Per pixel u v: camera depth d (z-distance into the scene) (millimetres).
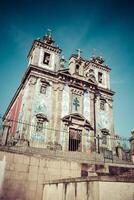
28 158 12484
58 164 13055
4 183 11375
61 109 24719
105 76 32781
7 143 15984
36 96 24141
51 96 25156
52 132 22812
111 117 28406
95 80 30078
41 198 11719
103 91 30094
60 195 8984
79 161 13648
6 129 16453
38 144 21312
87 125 25266
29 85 24312
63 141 22828
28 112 22531
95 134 25594
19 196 11453
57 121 23609
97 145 24641
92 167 13586
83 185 7434
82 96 27203
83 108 26484
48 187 10820
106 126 27250
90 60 33188
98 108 28156
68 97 26094
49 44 29375
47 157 13039
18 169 11984
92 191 6840
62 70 27141
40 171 12469
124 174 14008
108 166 13906
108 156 21094
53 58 28625
